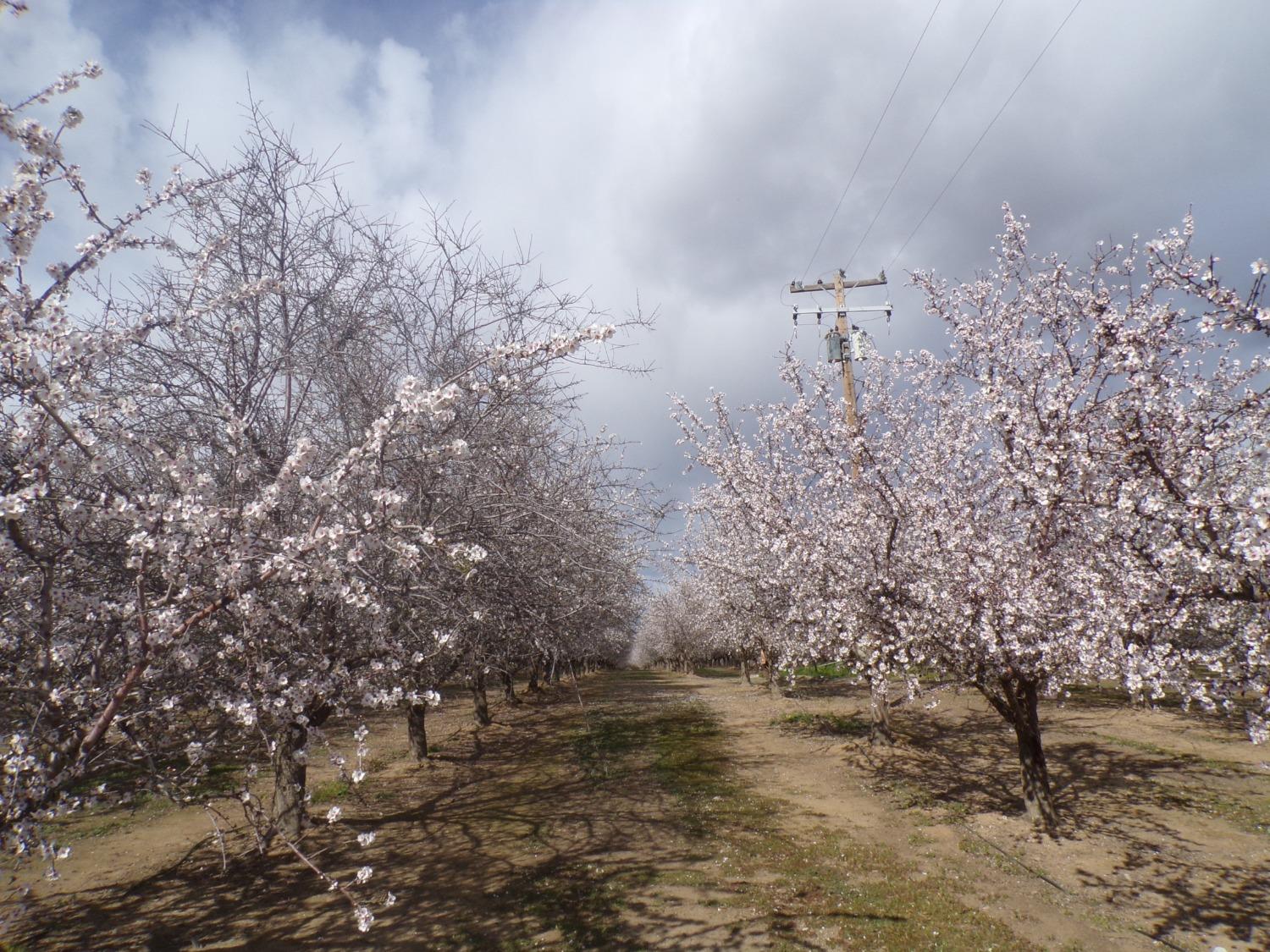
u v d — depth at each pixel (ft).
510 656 32.45
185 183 14.62
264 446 18.22
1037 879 22.53
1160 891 21.21
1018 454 22.76
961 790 33.04
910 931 19.17
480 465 20.62
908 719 50.80
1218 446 16.26
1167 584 17.03
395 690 18.10
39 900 21.89
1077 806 29.55
